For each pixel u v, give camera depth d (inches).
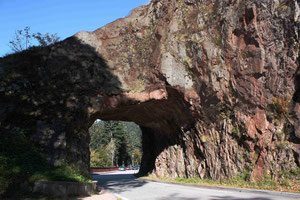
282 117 824.3
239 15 938.1
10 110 840.9
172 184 1039.0
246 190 757.3
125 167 3142.2
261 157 836.0
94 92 1008.2
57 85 952.3
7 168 619.5
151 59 1092.5
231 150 924.0
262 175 818.8
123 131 3412.9
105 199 631.2
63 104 933.2
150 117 1250.6
